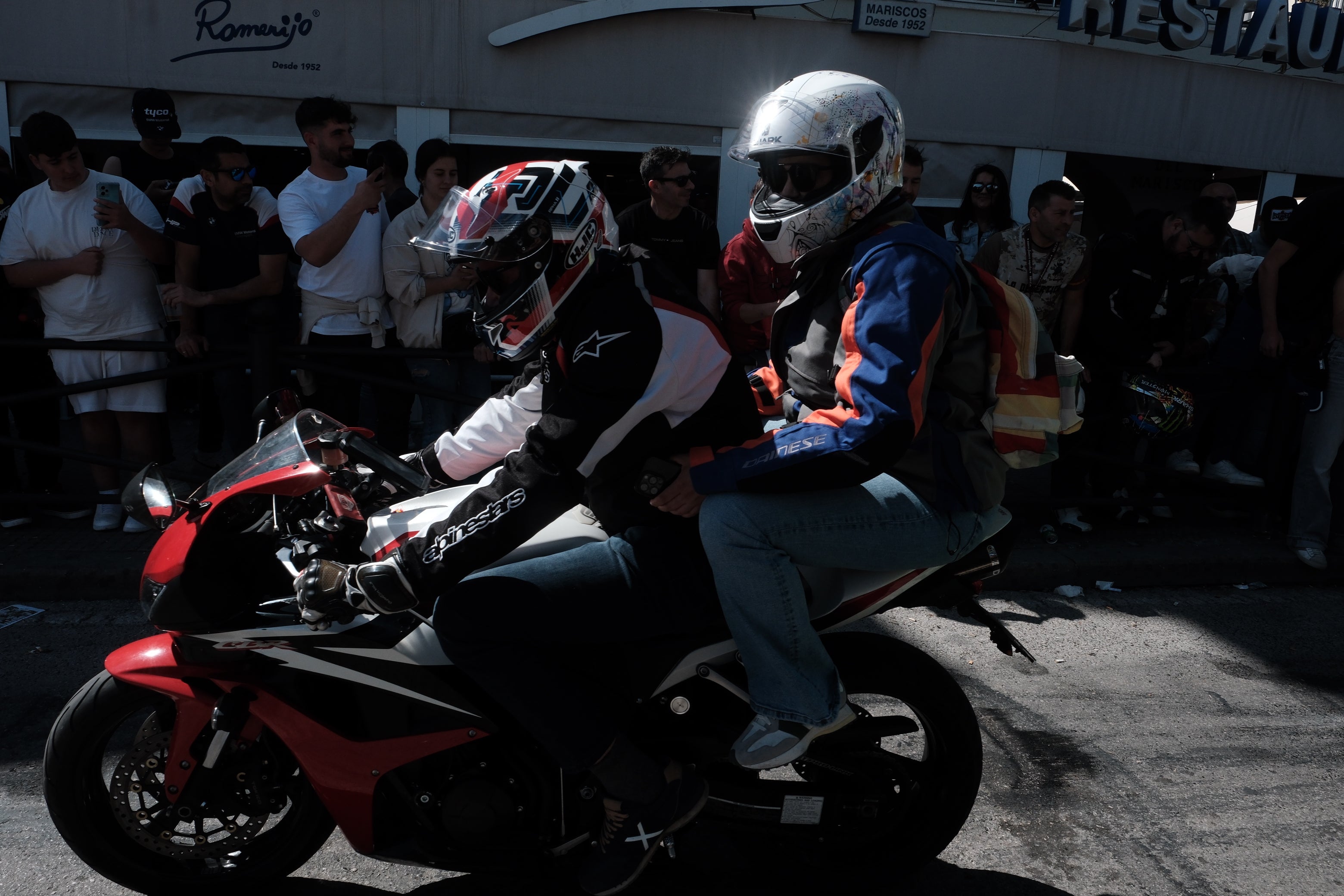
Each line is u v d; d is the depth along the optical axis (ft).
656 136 24.36
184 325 15.16
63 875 8.03
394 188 17.39
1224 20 27.14
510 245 6.21
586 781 7.30
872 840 8.14
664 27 23.59
